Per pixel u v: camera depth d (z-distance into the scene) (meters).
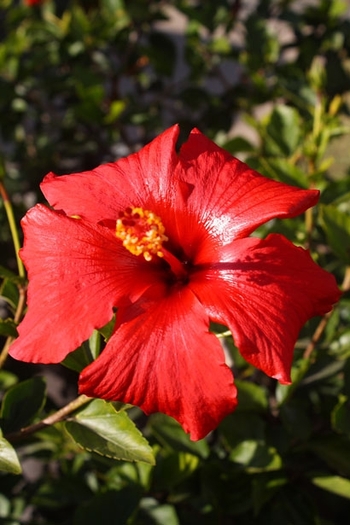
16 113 0.77
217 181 0.39
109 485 0.44
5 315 0.69
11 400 0.41
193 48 0.74
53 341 0.36
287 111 0.52
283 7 0.74
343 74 0.67
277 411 0.46
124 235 0.37
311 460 0.46
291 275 0.37
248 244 0.37
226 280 0.37
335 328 0.46
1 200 0.56
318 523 0.44
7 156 0.78
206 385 0.35
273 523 0.45
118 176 0.40
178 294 0.38
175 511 0.45
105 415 0.39
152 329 0.36
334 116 0.55
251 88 0.72
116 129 0.70
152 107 0.76
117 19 0.72
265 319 0.36
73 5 0.77
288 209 0.37
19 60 0.73
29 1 0.78
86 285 0.37
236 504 0.44
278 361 0.35
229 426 0.44
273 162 0.49
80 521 0.42
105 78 0.76
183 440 0.45
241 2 0.76
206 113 0.73
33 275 0.38
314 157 0.50
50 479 0.50
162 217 0.39
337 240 0.45
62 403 0.67
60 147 0.77
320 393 0.47
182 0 0.76
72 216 0.39
